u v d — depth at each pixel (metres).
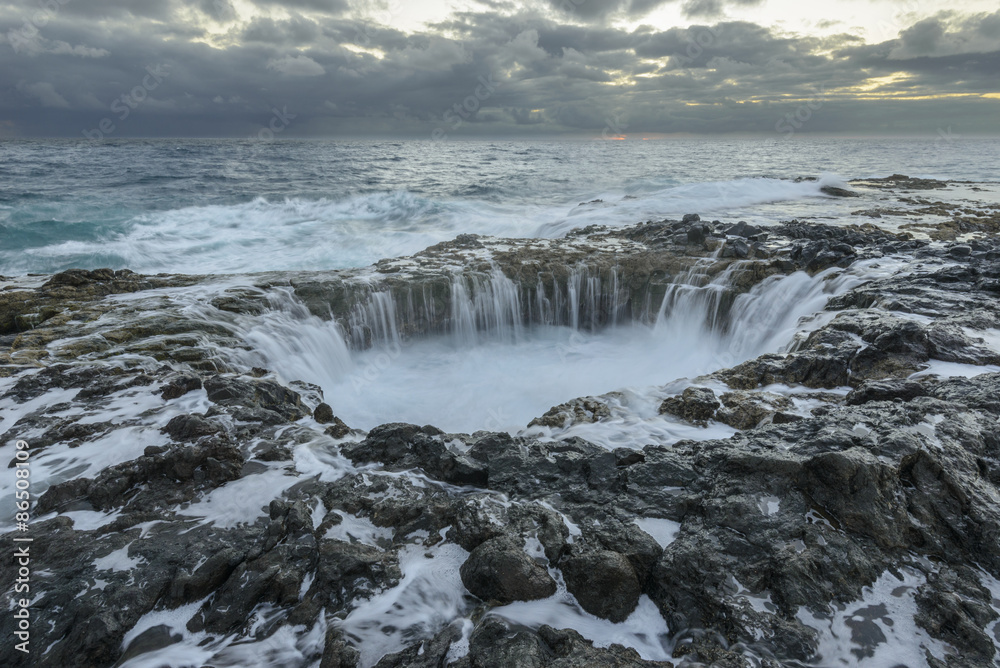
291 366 10.24
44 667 3.45
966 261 11.28
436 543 4.39
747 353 11.56
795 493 4.18
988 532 3.74
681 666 3.18
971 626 3.22
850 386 6.95
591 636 3.50
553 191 36.06
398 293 12.33
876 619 3.36
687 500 4.37
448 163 62.34
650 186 36.91
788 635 3.25
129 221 24.17
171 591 3.91
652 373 11.04
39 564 4.12
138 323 9.81
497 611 3.68
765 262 12.66
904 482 4.15
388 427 5.84
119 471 5.08
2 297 10.90
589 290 13.47
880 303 9.23
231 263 18.53
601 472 4.95
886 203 23.73
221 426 5.83
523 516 4.41
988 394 5.32
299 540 4.33
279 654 3.52
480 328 13.12
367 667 3.30
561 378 10.85
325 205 29.20
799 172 47.59
